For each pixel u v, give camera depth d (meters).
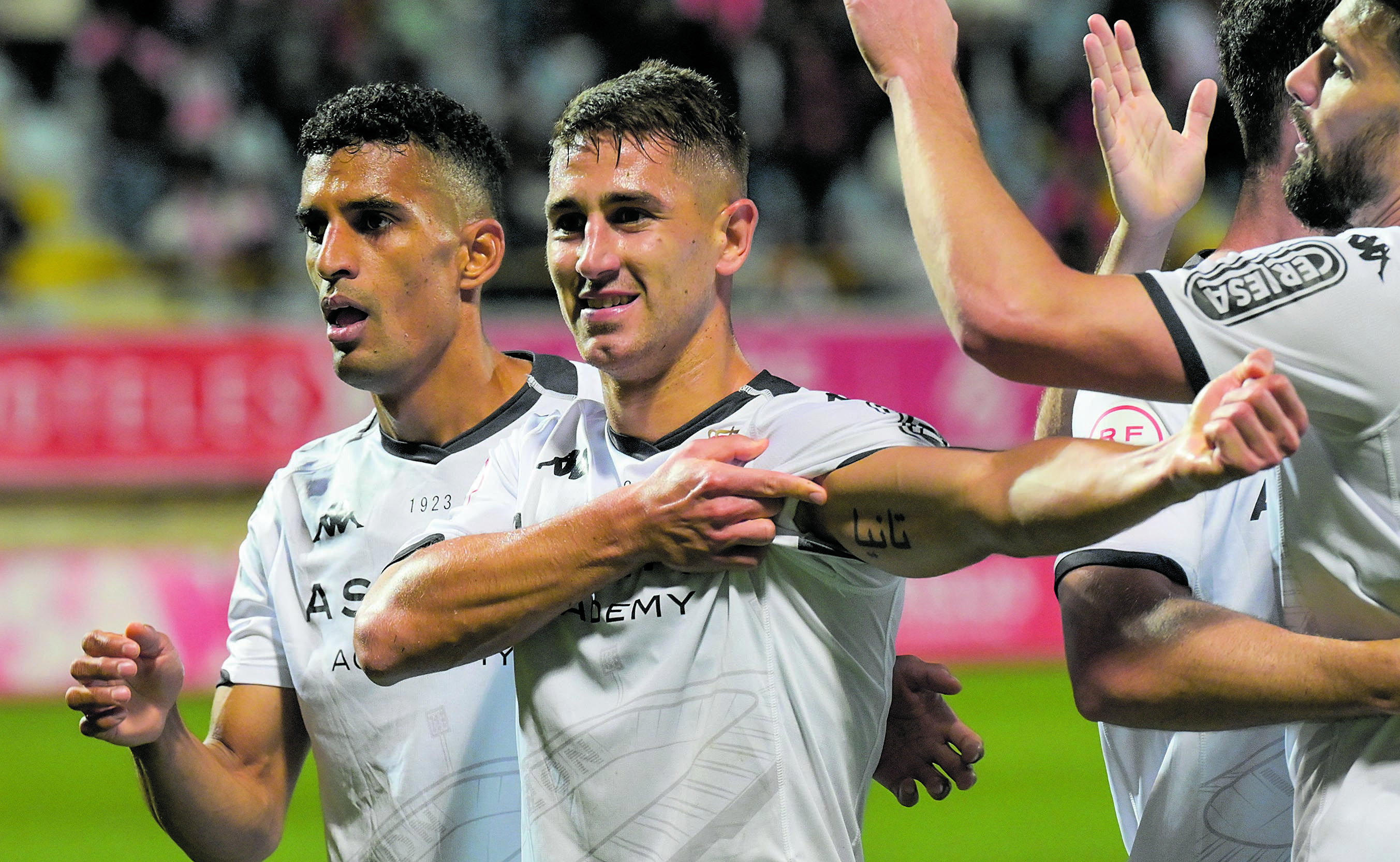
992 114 34.97
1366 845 5.83
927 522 6.13
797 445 6.63
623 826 6.69
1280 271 5.71
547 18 34.91
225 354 28.55
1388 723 5.91
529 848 6.98
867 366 28.91
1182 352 5.65
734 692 6.61
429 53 34.62
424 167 8.38
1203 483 5.12
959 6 35.25
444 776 8.12
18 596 27.25
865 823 19.98
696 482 6.29
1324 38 5.96
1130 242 7.29
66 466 28.14
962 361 29.02
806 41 34.72
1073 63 35.41
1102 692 6.34
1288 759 6.66
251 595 8.87
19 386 28.14
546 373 9.01
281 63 34.19
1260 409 4.98
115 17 34.12
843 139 34.53
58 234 33.22
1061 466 5.68
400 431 8.69
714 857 6.58
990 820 19.86
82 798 21.30
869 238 33.97
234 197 33.41
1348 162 5.92
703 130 6.87
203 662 27.55
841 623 6.70
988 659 28.39
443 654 6.76
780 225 33.81
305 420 28.66
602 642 6.80
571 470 7.29
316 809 20.89
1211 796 7.08
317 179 8.36
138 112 33.66
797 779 6.56
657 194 6.71
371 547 8.45
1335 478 5.94
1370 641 5.84
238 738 8.55
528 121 34.38
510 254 31.72
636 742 6.68
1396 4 5.68
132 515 28.72
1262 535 6.87
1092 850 18.44
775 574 6.64
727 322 7.14
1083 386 5.84
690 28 34.59
